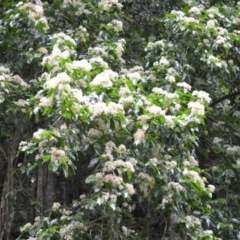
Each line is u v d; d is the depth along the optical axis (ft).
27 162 18.88
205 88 21.57
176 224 16.34
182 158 16.61
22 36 18.67
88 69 14.47
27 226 16.75
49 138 14.39
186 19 19.06
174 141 15.65
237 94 22.95
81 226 15.62
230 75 21.29
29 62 17.39
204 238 16.42
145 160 15.87
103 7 19.97
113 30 19.90
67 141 14.37
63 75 13.02
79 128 14.71
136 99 15.43
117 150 14.94
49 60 14.46
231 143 22.13
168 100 15.70
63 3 19.42
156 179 15.85
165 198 15.38
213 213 19.81
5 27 18.60
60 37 17.04
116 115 13.93
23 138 19.72
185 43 19.57
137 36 23.30
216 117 22.44
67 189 25.35
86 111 13.52
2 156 25.31
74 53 16.79
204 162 22.98
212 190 15.99
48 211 18.74
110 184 14.35
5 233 20.25
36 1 18.81
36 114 15.70
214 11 21.02
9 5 19.69
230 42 19.57
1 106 16.78
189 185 15.75
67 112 13.33
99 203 13.94
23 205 24.08
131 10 23.70
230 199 22.21
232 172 20.65
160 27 23.84
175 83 17.95
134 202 17.78
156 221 19.70
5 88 16.55
